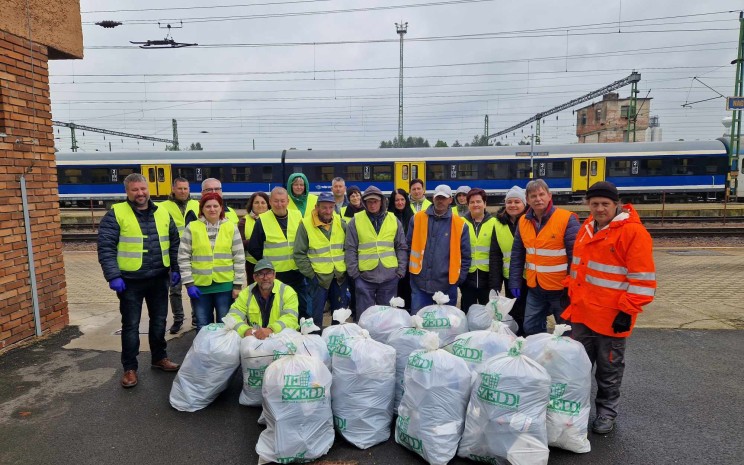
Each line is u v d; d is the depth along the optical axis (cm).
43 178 544
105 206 2278
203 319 452
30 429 342
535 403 289
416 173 2208
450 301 482
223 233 452
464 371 309
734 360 467
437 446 294
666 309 655
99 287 830
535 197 404
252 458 309
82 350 498
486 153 2205
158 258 426
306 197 605
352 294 598
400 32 2697
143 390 407
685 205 2011
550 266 407
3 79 492
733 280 846
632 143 2194
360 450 319
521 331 492
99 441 327
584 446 311
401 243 490
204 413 368
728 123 2361
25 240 520
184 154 2223
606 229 332
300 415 299
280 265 495
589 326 342
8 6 496
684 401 383
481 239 504
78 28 600
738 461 301
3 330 495
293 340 346
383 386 329
